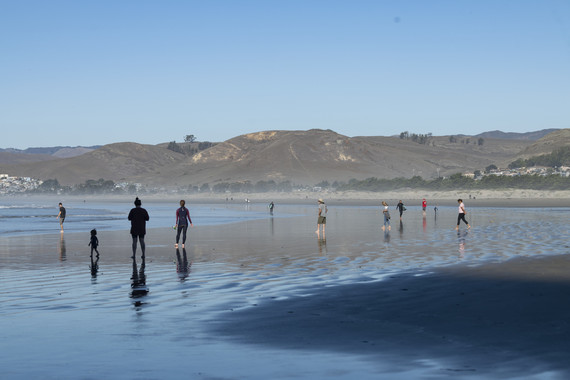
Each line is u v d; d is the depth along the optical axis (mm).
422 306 11711
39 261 20781
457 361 7859
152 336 9438
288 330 9797
